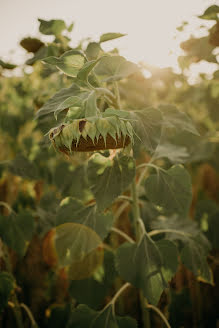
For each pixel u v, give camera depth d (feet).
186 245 3.39
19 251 3.77
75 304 4.23
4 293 3.36
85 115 2.22
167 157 3.46
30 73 4.20
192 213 5.15
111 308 3.25
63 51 3.32
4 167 4.29
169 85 4.49
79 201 3.26
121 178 2.68
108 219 3.13
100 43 2.76
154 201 3.02
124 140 2.22
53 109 2.57
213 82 4.33
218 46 3.46
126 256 2.97
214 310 4.56
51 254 4.53
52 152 4.62
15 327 4.45
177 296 4.11
